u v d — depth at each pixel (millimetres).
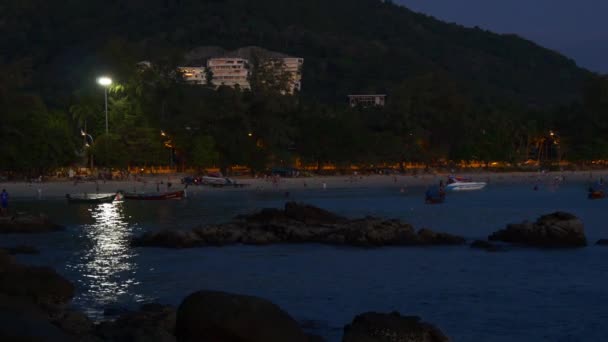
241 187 125312
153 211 80688
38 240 53344
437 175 160000
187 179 123562
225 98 151000
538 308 30172
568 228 48688
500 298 32094
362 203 94938
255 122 150875
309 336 21781
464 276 37750
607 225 64625
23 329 9914
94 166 138500
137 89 148250
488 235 57500
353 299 32062
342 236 51031
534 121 197875
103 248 49031
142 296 32594
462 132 182000
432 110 179750
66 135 125375
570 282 35938
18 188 109438
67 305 25750
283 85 164750
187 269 40375
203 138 140375
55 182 119062
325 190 124875
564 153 198750
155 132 139625
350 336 17062
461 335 26109
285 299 32094
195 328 11562
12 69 132750
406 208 86312
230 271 39688
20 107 124875
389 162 167750
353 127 157750
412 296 32656
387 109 181375
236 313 11609
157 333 18703
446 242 50031
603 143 185125
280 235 52375
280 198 103938
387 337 17062
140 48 162500
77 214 76812
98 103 142000
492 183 149875
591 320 28078
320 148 154125
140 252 47125
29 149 120938
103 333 19484
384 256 45062
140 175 134375
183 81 165125
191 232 51062
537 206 88438
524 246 48406
